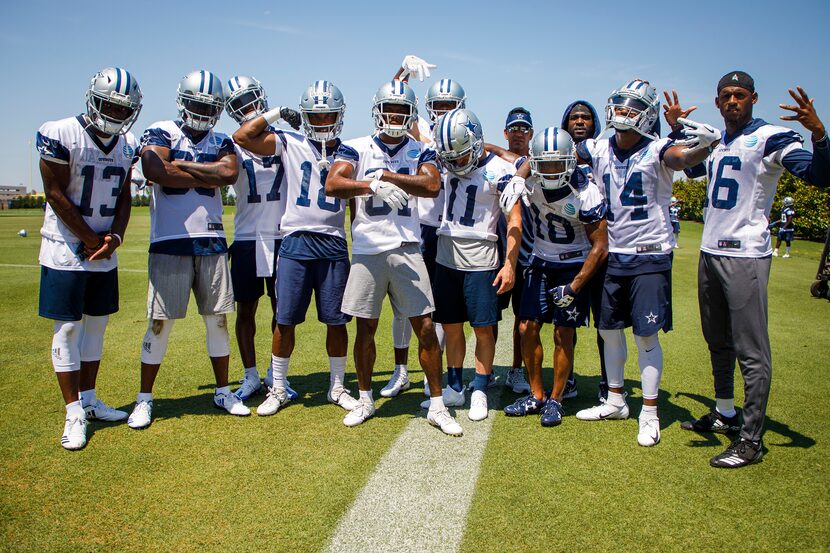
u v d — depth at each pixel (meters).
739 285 3.49
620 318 3.95
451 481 3.18
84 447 3.57
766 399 3.41
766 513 2.88
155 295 3.96
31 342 5.95
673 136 3.95
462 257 4.13
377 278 3.94
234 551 2.55
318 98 3.92
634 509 2.90
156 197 4.03
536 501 2.97
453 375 4.45
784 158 3.34
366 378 4.08
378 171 3.73
